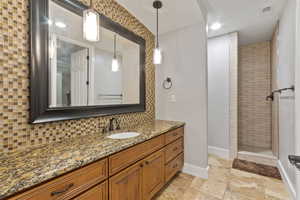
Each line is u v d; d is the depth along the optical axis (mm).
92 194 948
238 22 2467
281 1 1905
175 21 2137
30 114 1053
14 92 992
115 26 1743
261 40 3252
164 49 2520
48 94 1157
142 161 1404
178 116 2385
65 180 811
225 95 2965
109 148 1087
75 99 1392
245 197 1724
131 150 1272
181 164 2234
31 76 1052
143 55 2242
